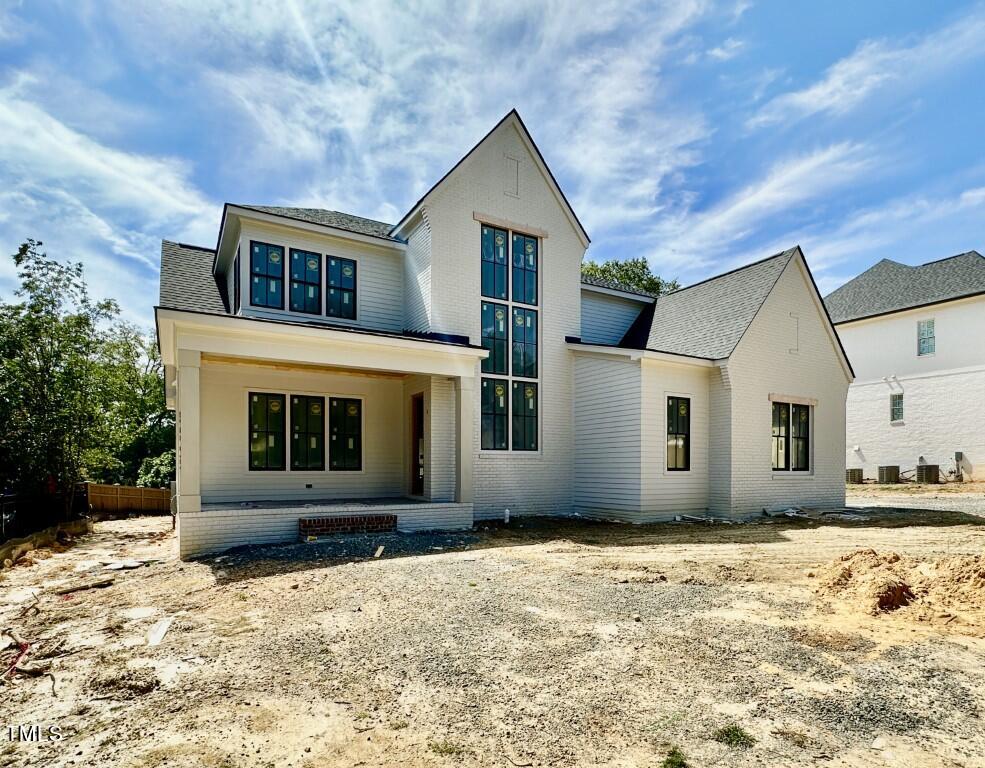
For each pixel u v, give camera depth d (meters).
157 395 27.73
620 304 17.45
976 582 5.73
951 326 22.38
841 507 15.18
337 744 3.09
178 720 3.41
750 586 6.57
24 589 7.30
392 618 5.39
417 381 12.83
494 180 13.80
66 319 15.63
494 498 13.12
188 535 8.97
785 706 3.49
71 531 13.18
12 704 3.72
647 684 3.83
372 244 13.29
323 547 9.01
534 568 7.61
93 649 4.79
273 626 5.24
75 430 15.46
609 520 13.05
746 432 13.30
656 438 12.65
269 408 11.99
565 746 3.04
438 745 3.06
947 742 3.06
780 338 14.14
